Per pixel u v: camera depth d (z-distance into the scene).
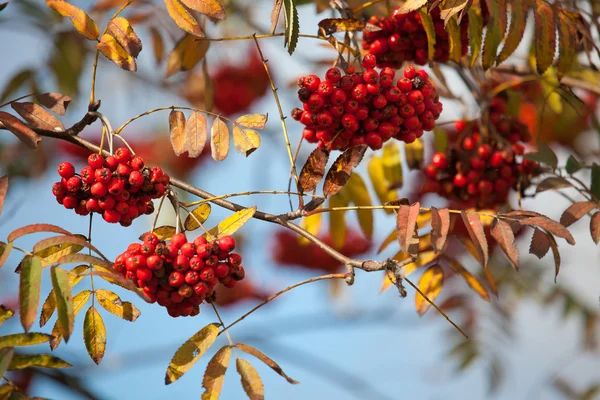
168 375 1.48
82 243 1.46
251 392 1.47
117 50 1.53
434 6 1.57
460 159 1.70
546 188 1.62
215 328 1.50
